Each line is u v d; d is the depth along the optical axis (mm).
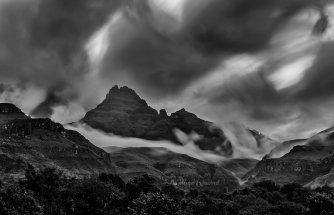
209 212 150625
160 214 113500
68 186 138625
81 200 129125
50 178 123000
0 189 114812
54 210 114562
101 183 145000
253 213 146000
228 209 160125
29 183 118000
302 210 151500
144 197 121562
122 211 131125
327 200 141000
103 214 128375
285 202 159125
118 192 146625
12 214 94000
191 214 136375
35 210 103250
